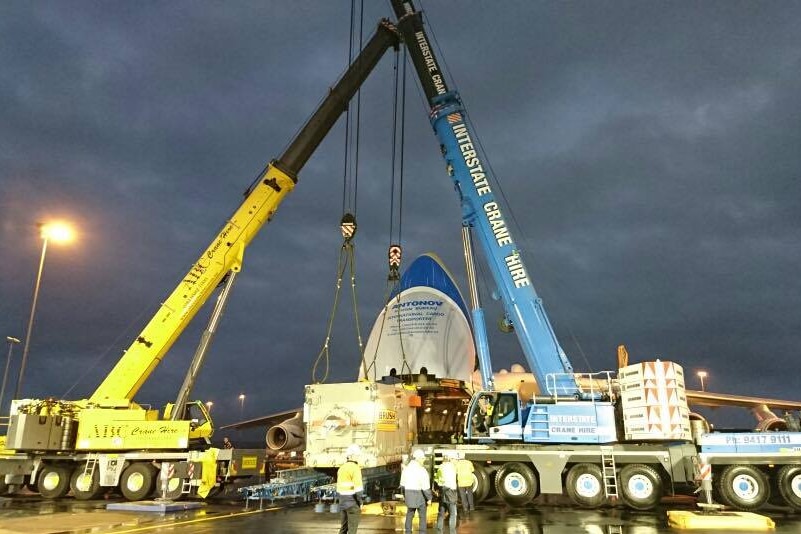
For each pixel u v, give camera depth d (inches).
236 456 750.5
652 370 641.6
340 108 887.7
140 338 790.5
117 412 762.2
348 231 756.0
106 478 749.9
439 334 1071.6
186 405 790.5
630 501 633.0
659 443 657.6
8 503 731.4
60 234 974.4
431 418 952.9
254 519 574.6
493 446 695.7
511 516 593.0
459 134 847.1
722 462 631.2
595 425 663.8
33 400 783.1
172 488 723.4
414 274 1157.7
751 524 507.8
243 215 839.1
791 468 620.1
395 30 922.7
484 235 800.9
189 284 808.9
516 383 1245.7
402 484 441.7
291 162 855.7
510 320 772.6
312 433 680.4
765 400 1407.5
